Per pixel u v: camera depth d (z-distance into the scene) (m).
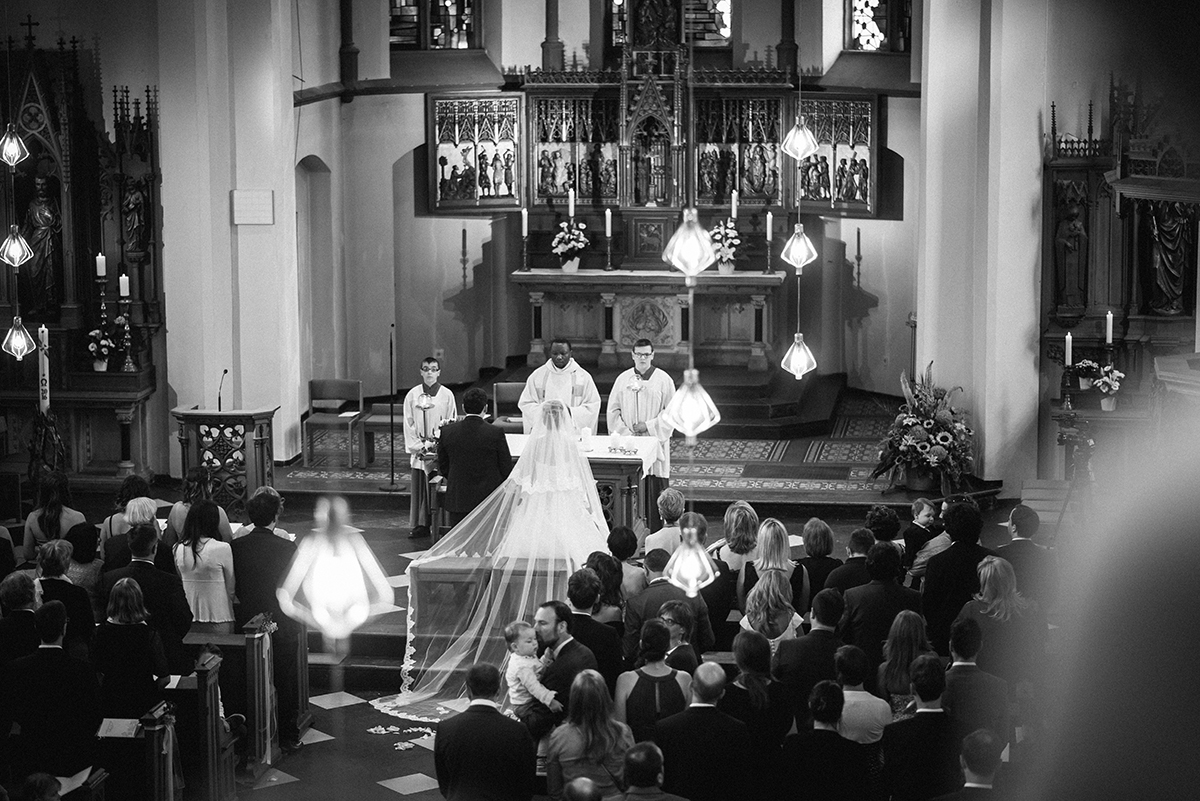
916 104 22.41
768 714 7.64
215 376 18.41
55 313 18.12
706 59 23.16
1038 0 16.58
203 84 17.92
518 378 22.59
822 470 18.48
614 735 7.18
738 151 22.45
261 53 18.06
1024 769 6.16
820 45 22.80
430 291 23.52
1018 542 9.79
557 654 8.56
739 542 10.38
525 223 22.62
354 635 12.41
